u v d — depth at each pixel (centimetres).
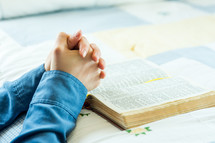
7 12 151
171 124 82
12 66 108
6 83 90
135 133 80
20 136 76
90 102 89
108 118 86
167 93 88
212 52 125
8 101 86
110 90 90
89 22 155
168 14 180
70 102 82
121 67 102
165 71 100
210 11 193
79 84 84
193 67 111
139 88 90
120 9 186
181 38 138
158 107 84
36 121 78
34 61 112
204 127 82
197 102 87
